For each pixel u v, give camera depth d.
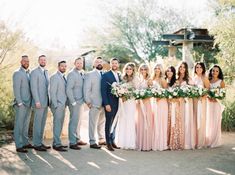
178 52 23.50
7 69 9.79
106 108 7.95
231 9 12.18
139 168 6.46
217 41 11.94
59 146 7.89
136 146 7.99
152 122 7.98
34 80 7.64
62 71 8.06
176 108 8.05
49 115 9.48
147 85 8.16
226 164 6.74
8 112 9.96
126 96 7.94
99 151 7.83
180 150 7.98
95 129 8.26
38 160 7.00
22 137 8.00
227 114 10.69
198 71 8.51
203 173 6.14
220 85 8.52
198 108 8.27
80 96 8.16
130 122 8.02
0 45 9.45
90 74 8.20
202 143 8.25
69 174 6.09
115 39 27.16
